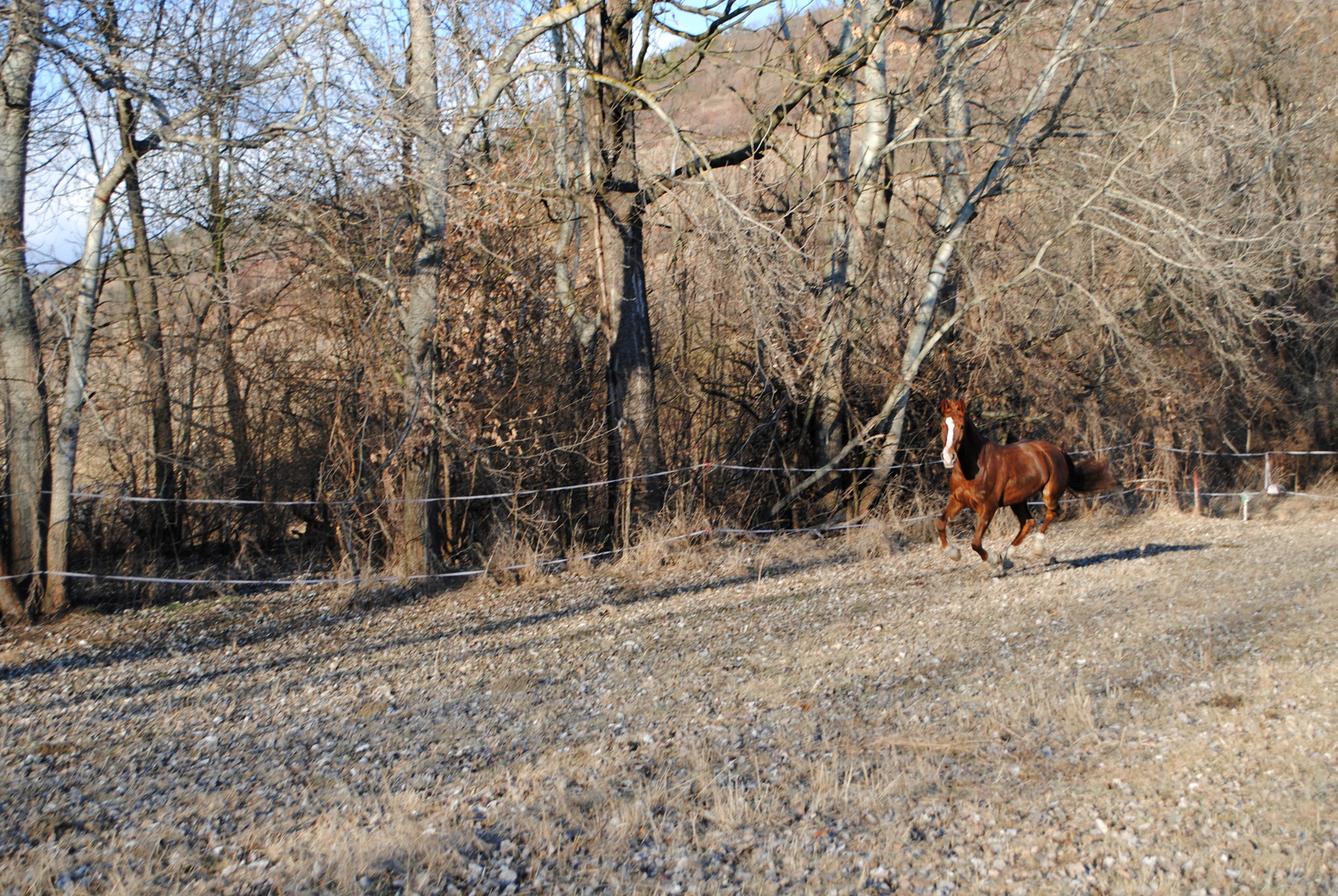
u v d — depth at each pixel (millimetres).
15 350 11242
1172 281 17016
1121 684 7703
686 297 17047
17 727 7914
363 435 13383
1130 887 4562
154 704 8477
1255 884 4562
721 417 17344
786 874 4875
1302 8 19031
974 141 16188
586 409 15742
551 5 14922
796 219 15953
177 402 14336
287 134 11391
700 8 13422
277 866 5152
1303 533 15945
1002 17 15625
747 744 6828
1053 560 13992
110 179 11609
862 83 16312
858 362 16906
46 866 5191
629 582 13594
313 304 14938
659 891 4727
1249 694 7230
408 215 13312
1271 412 21484
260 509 15172
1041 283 16969
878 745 6668
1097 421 18891
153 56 11477
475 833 5469
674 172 13055
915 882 4727
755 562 14695
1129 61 16781
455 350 13844
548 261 15562
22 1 10703
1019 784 5906
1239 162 16766
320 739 7422
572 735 7242
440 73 13516
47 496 11516
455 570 13875
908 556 14906
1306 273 19625
